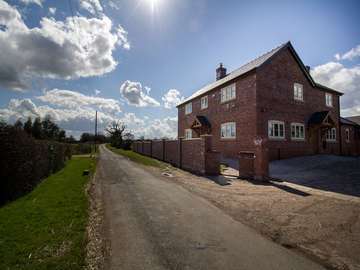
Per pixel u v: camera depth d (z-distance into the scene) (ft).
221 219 16.34
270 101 53.21
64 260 10.27
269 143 52.11
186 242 12.51
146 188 27.07
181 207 19.27
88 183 30.53
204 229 14.43
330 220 16.22
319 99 65.72
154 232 13.87
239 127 56.03
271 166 45.37
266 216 17.10
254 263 10.35
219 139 64.13
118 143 189.98
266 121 52.13
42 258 10.44
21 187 24.41
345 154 73.61
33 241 12.12
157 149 72.38
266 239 13.02
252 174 33.42
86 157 90.12
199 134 73.26
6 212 17.19
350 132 77.41
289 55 58.65
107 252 11.30
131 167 50.21
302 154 58.90
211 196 23.21
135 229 14.34
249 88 53.06
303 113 60.49
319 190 25.95
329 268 10.03
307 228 14.71
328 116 59.06
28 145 26.61
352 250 11.73
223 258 10.78
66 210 17.66
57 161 45.80
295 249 11.82
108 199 21.86
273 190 26.04
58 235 12.90
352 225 15.25
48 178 35.01
